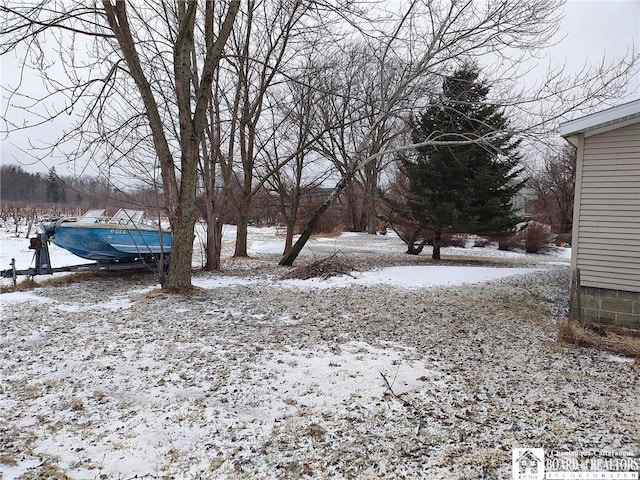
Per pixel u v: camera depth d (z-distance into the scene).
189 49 7.87
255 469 2.89
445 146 12.54
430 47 10.51
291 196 16.58
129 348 5.08
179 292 7.99
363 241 25.22
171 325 6.03
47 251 9.55
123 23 7.30
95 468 2.86
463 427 3.43
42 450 3.04
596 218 6.43
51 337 5.47
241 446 3.15
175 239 8.09
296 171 14.89
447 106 10.95
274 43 12.10
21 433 3.26
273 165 14.73
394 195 20.02
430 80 11.69
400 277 10.48
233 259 14.43
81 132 7.69
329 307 7.24
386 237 28.12
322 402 3.83
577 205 6.57
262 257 15.22
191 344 5.24
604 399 3.94
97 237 9.75
